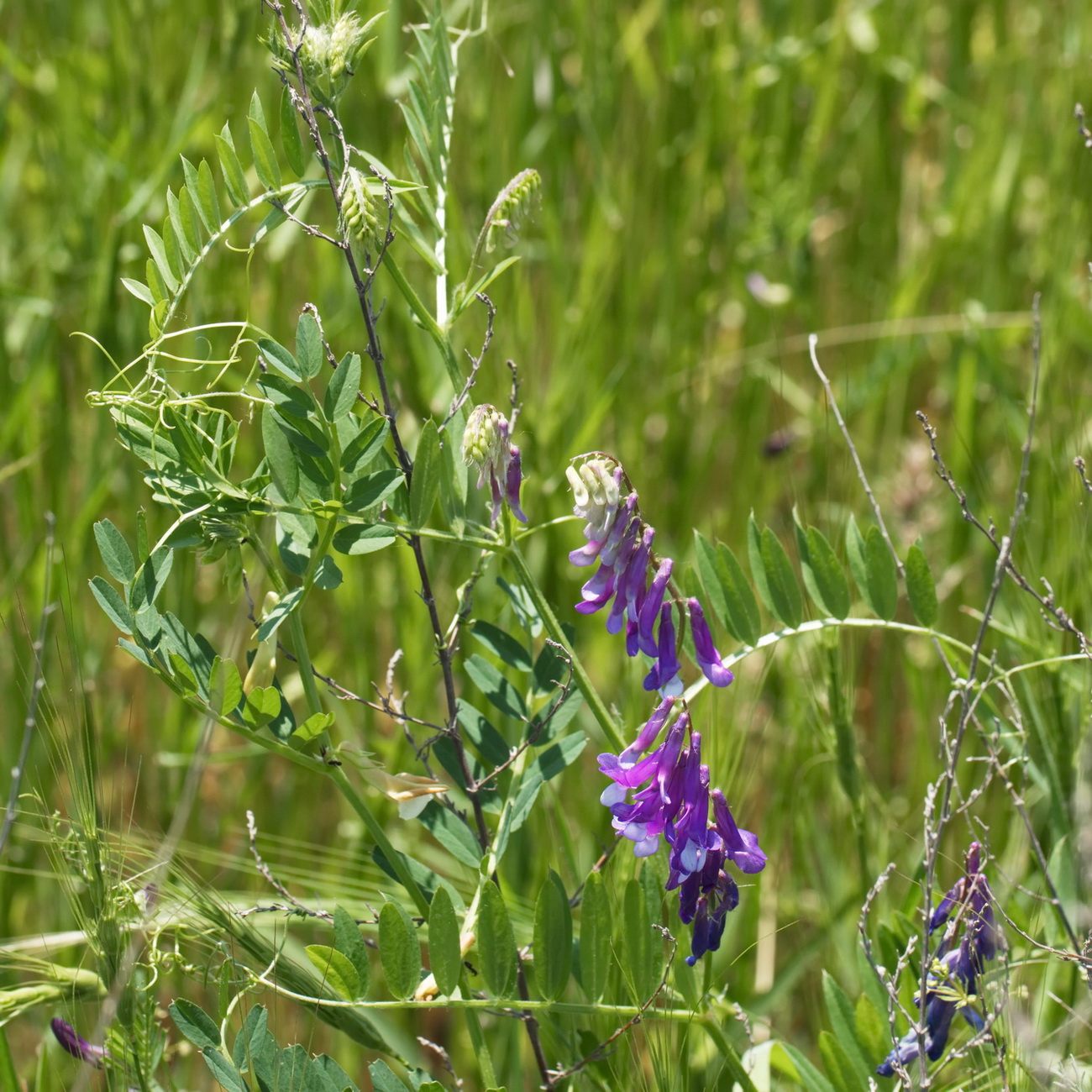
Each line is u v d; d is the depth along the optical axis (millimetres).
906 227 1445
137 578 876
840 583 933
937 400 1382
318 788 1078
